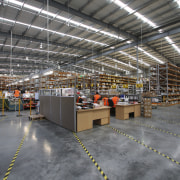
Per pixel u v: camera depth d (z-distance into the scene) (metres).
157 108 10.37
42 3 5.92
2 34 8.37
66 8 6.34
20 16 6.89
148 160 2.50
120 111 6.18
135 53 13.90
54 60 15.80
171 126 4.94
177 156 2.67
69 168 2.24
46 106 6.22
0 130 4.47
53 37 9.76
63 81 10.71
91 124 4.64
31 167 2.28
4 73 21.64
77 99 5.31
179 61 17.34
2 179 1.97
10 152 2.84
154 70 12.97
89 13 7.17
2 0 5.61
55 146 3.14
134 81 19.08
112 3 6.36
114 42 11.26
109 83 16.03
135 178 1.99
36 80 12.21
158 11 7.04
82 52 13.69
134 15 7.39
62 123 4.86
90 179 1.97
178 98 14.38
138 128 4.67
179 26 8.54
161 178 1.99
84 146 3.13
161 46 12.02
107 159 2.54
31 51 12.45
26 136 3.86
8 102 9.12
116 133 4.11
